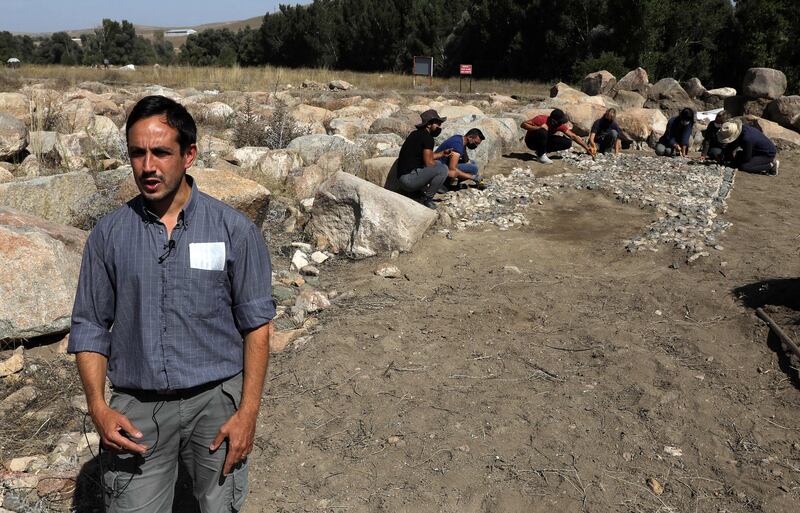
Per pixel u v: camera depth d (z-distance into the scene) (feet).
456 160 27.96
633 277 19.71
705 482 11.28
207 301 7.41
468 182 30.45
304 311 17.40
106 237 7.39
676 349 15.43
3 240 14.62
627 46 97.45
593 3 102.53
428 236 23.27
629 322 16.75
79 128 35.32
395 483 11.31
